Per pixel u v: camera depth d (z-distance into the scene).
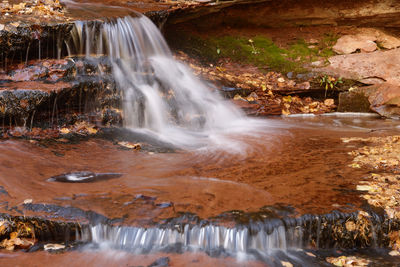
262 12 10.95
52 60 7.14
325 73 9.65
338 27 11.05
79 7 8.78
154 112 7.36
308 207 4.29
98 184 4.79
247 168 5.49
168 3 9.84
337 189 4.75
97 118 6.89
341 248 4.14
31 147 5.80
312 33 10.95
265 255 3.86
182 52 9.90
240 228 3.91
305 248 4.07
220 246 3.91
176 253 3.81
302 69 9.85
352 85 9.43
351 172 5.32
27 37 6.91
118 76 7.36
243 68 10.00
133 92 7.23
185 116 7.61
